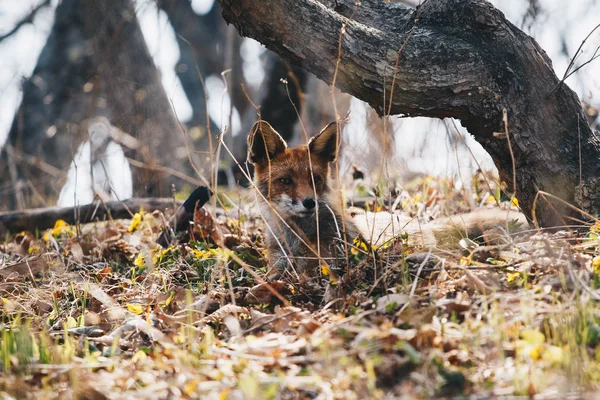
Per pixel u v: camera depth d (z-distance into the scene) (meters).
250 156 13.27
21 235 16.56
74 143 27.94
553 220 11.05
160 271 11.59
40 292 11.38
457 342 7.15
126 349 8.65
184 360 7.25
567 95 11.07
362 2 11.91
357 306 8.80
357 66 10.51
